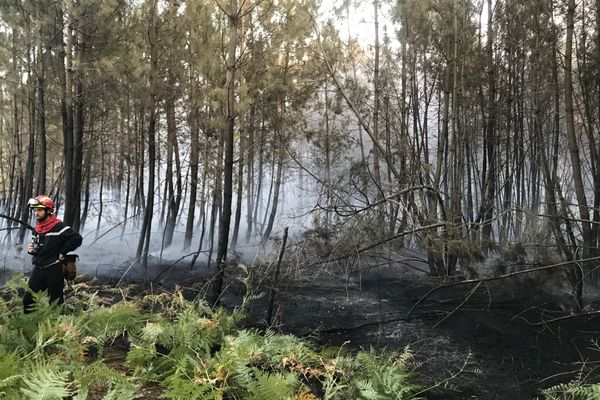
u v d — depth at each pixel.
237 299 7.83
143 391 3.87
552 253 7.61
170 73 12.00
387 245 7.77
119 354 4.75
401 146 10.61
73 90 10.24
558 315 7.02
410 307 7.64
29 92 11.54
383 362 4.86
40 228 5.39
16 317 4.95
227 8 8.06
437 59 10.86
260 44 8.48
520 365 5.38
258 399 3.56
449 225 7.48
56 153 14.94
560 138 12.98
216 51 9.49
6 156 17.11
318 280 8.48
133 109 14.38
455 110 9.03
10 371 3.30
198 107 11.47
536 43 9.09
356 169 9.73
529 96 10.45
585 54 9.11
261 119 13.00
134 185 18.64
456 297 8.02
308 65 11.48
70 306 5.71
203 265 11.02
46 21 9.20
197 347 4.71
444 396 4.62
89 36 9.62
